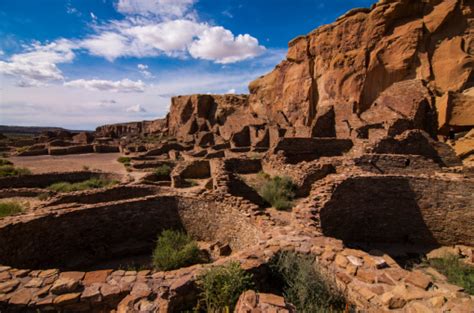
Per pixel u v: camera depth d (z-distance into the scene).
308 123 38.91
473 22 27.17
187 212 9.49
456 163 15.25
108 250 8.52
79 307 4.15
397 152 15.37
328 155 19.70
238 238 8.17
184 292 4.20
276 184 12.83
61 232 8.02
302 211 7.77
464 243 8.95
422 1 29.48
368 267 4.76
